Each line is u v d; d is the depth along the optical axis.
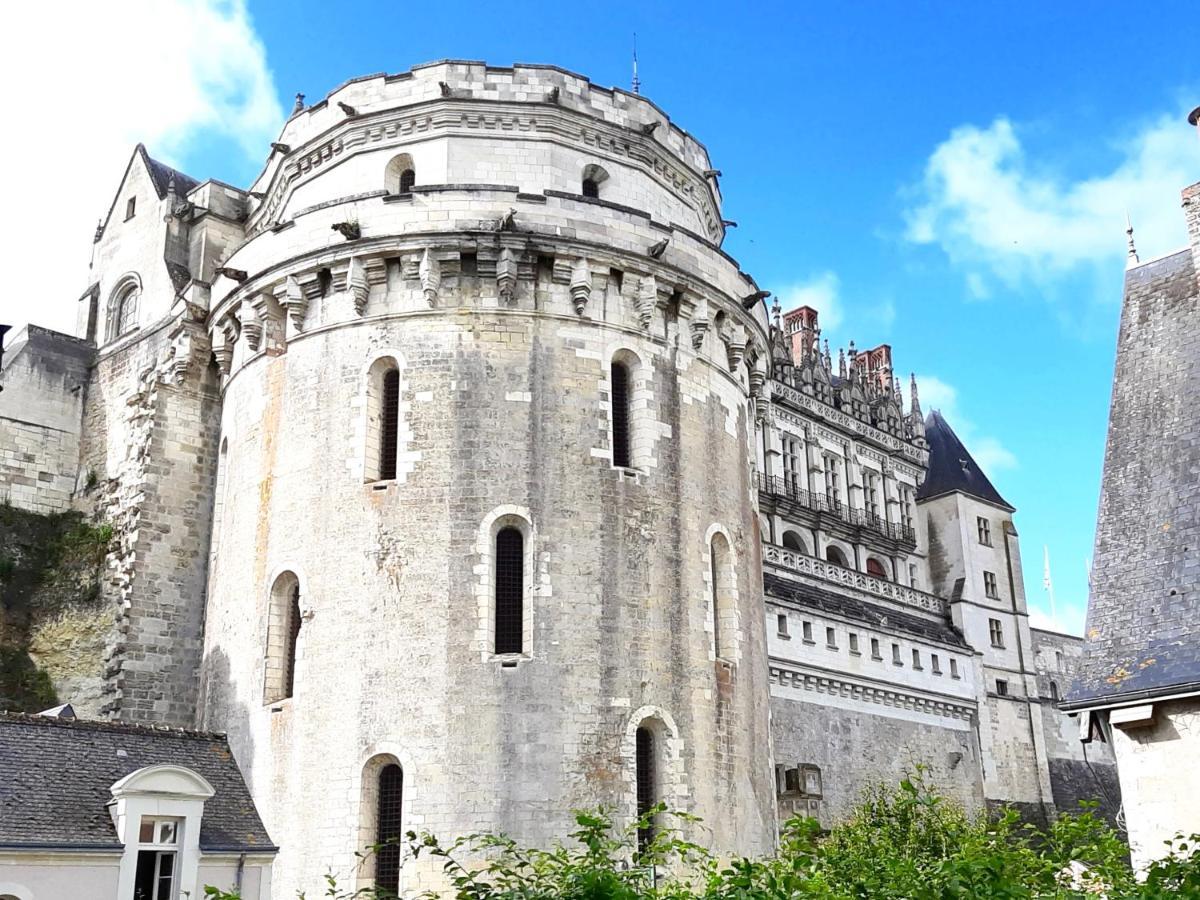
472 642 28.56
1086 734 25.45
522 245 31.23
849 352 76.00
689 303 33.53
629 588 30.20
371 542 29.75
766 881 13.55
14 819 21.52
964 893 12.34
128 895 22.16
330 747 28.62
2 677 35.66
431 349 30.86
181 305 37.31
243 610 31.77
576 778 28.06
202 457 36.88
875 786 55.94
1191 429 26.81
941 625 70.75
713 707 31.22
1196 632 24.25
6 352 41.84
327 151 37.25
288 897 28.05
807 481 68.00
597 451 30.77
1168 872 13.57
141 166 43.41
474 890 13.41
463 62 36.22
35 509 39.47
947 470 78.12
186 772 23.53
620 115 37.53
